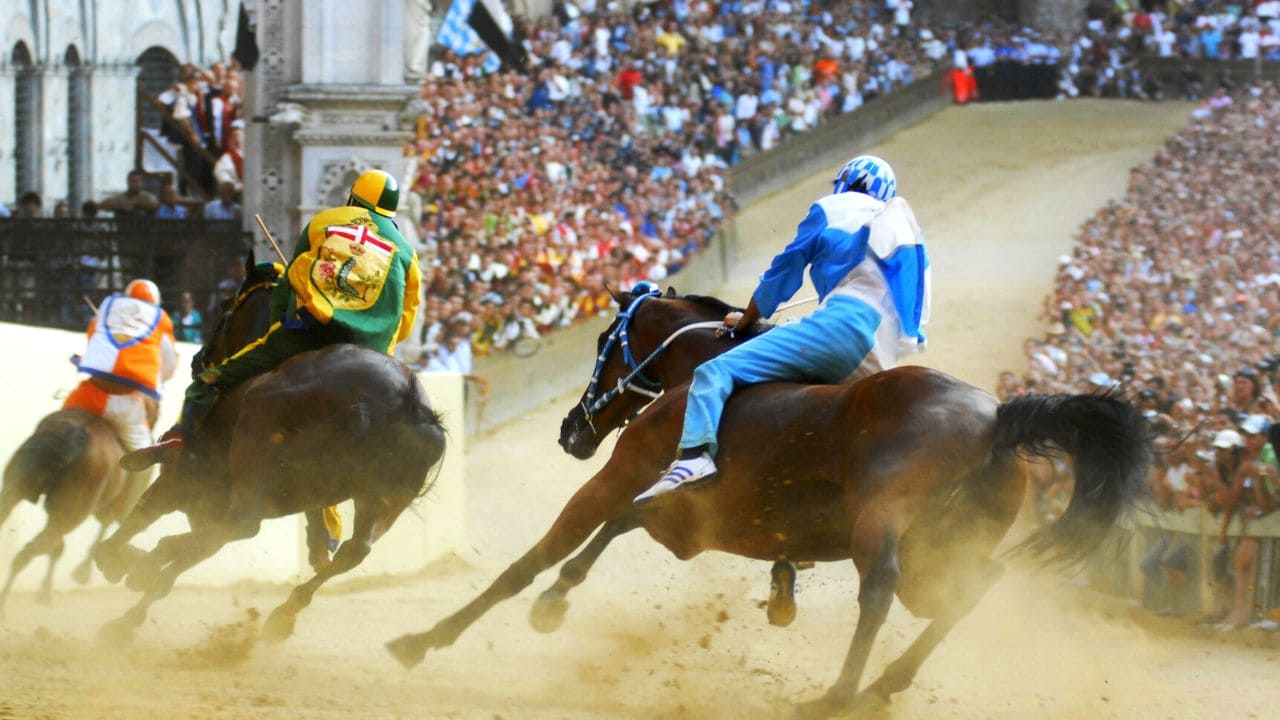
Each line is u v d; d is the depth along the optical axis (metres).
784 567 9.65
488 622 13.62
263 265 11.75
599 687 9.81
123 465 10.95
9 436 14.25
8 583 12.70
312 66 24.17
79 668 9.68
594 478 9.62
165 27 41.53
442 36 36.31
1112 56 62.97
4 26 34.66
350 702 8.85
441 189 32.34
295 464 10.27
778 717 8.80
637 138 43.34
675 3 51.81
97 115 38.50
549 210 34.09
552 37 45.81
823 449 8.49
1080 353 29.08
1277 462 13.46
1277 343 26.95
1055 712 9.35
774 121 49.75
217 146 31.12
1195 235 37.97
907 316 9.21
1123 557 15.35
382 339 10.86
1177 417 17.42
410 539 19.05
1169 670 11.55
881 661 11.62
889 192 9.50
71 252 23.25
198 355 11.93
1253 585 13.44
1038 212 47.62
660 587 16.67
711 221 41.09
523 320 30.45
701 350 10.02
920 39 61.62
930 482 8.04
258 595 15.91
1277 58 62.28
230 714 8.18
